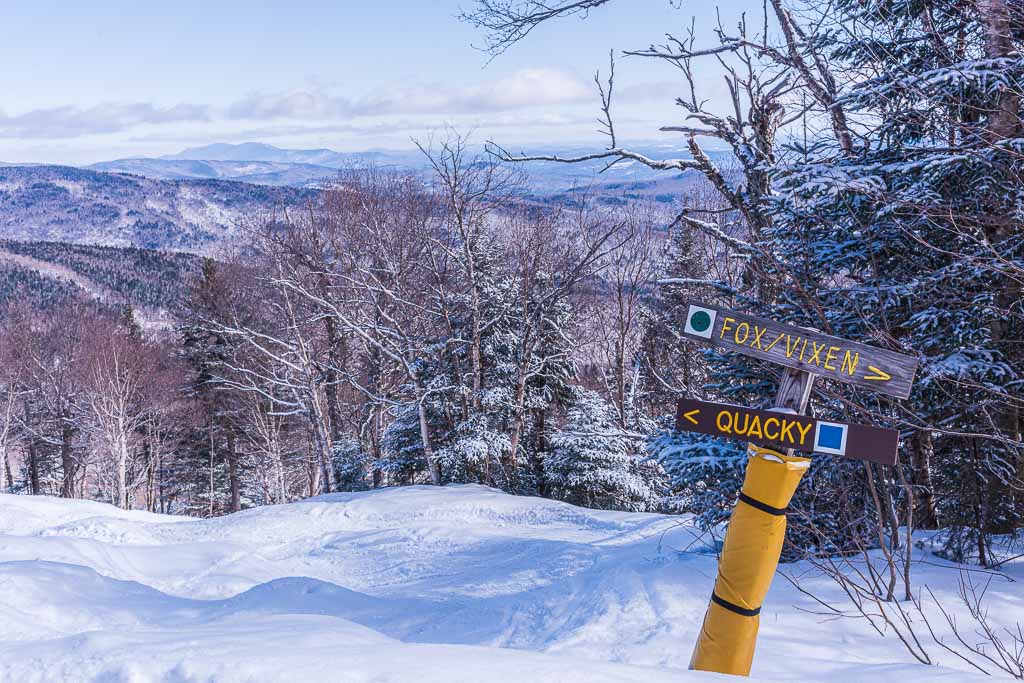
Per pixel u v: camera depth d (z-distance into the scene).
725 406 3.82
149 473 49.12
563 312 30.62
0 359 45.72
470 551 17.27
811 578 8.66
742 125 12.82
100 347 42.75
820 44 10.47
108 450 43.44
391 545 18.23
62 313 52.09
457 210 27.39
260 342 38.72
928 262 10.02
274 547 18.89
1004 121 8.77
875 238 9.75
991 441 9.23
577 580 10.61
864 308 9.58
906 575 7.48
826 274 10.17
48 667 3.32
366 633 4.59
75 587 9.50
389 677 3.00
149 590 10.54
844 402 8.62
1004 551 9.30
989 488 9.08
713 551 11.42
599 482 27.80
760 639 6.69
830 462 9.35
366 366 36.72
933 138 9.23
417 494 22.72
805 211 10.05
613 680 3.16
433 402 29.38
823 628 7.09
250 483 49.09
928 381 8.83
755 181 12.31
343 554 18.08
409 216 31.48
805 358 3.73
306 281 30.89
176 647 3.50
